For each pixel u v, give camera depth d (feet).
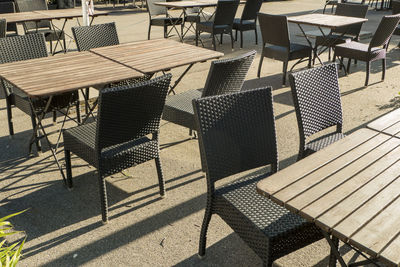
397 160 6.43
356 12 21.72
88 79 10.05
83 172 11.18
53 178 10.89
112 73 10.62
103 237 8.57
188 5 25.52
